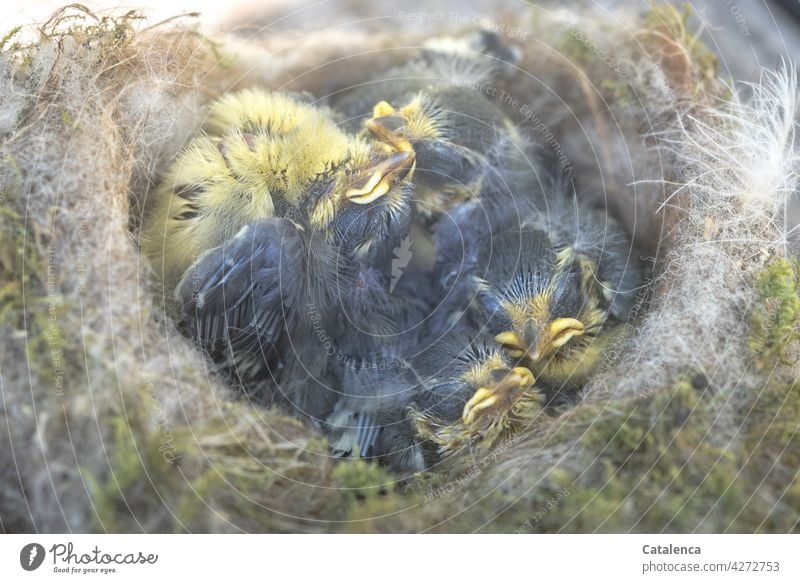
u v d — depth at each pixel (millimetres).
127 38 293
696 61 303
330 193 288
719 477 273
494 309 291
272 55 313
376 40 319
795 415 277
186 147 292
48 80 285
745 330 283
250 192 286
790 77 301
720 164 295
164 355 277
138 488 268
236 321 283
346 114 306
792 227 292
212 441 273
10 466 268
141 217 288
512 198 301
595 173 307
